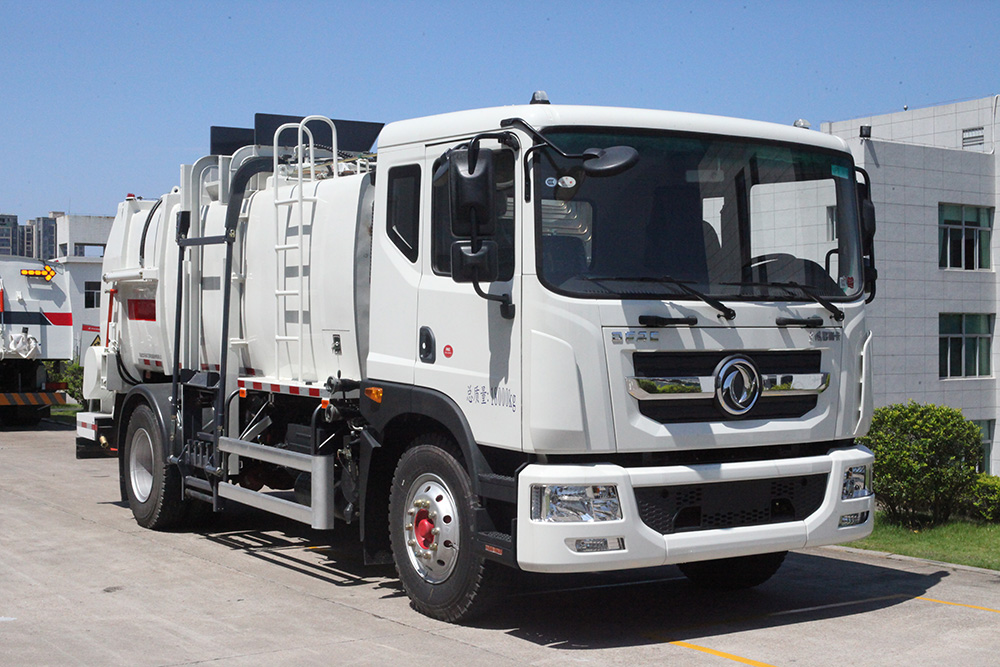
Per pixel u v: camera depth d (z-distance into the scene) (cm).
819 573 839
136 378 1112
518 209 588
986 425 3441
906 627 659
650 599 739
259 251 869
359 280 739
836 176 691
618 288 589
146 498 1001
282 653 588
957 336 3366
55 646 601
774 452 649
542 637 627
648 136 618
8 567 820
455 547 643
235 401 888
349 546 929
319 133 931
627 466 597
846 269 685
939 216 3291
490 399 606
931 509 1252
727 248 632
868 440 1233
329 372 780
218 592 741
